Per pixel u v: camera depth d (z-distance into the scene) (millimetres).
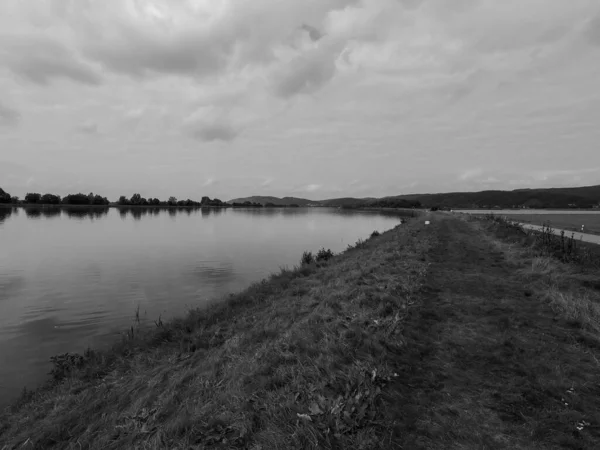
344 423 3234
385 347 4953
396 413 3488
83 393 5426
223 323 8156
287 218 80750
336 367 4441
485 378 4184
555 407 3578
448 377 4223
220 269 18062
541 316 6324
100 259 21188
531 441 3096
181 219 69562
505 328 5754
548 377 4180
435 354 4852
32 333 8930
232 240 32125
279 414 3545
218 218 77000
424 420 3396
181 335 7590
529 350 4910
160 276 16266
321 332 5738
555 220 32812
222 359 5695
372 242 22781
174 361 6148
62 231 39562
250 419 3594
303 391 3930
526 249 12695
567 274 8719
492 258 12555
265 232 41219
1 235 34688
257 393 4156
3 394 6035
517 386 3986
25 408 5395
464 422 3359
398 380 4133
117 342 7891
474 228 26047
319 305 7762
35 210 98500
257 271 17484
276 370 4660
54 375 6441
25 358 7473
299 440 3100
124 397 5055
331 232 41688
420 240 18453
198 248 26469
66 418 4707
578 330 5543
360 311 6555
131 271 17500
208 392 4551
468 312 6609
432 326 5910
